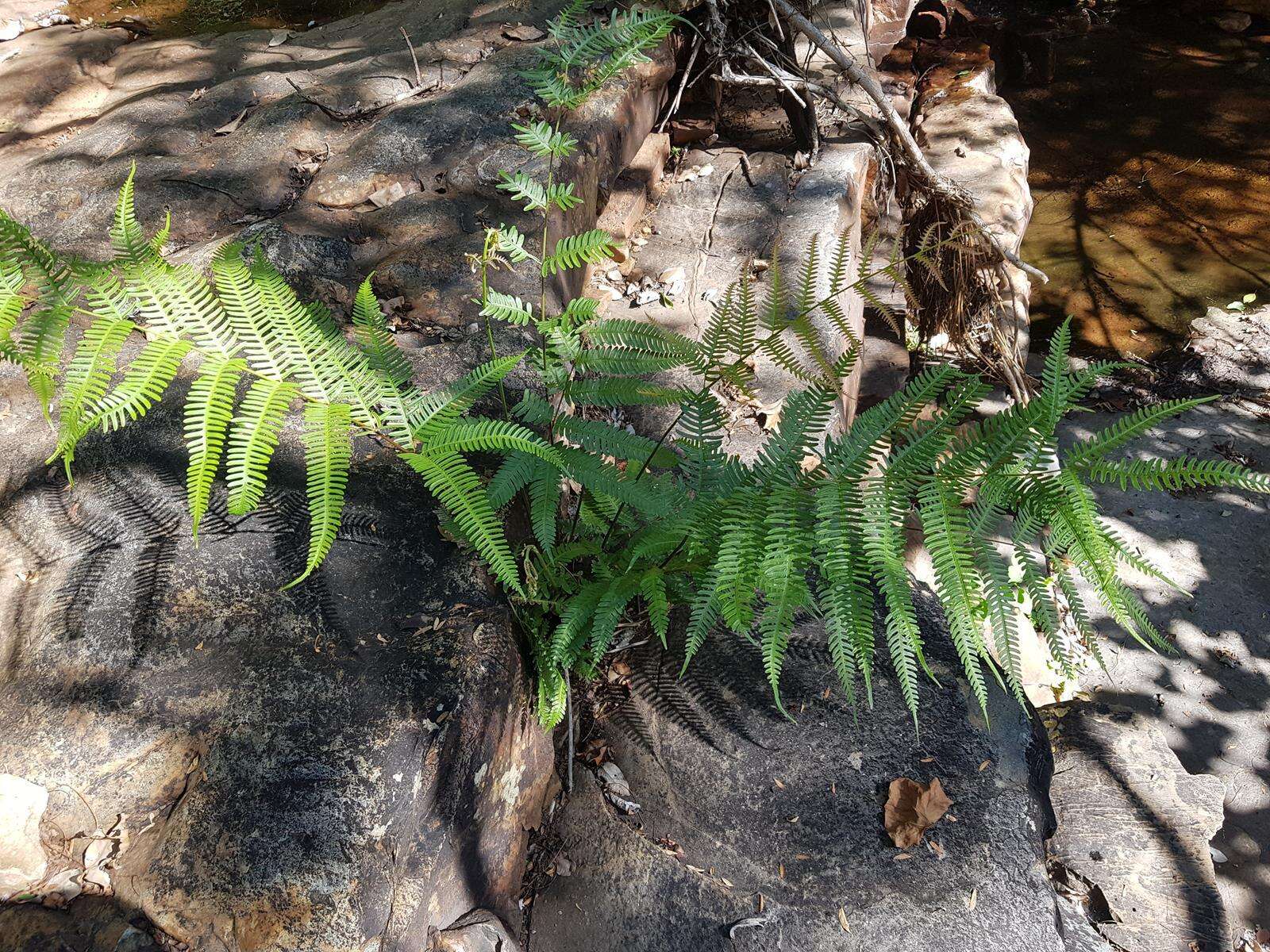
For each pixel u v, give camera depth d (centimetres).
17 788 203
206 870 198
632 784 260
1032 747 269
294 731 215
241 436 187
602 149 425
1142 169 853
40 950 189
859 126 589
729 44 514
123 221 201
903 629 189
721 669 276
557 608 252
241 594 239
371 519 259
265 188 390
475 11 524
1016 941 232
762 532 202
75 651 226
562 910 243
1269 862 451
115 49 527
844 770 258
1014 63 954
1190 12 1016
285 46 517
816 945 231
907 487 196
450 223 369
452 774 218
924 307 556
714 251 474
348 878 198
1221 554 585
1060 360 192
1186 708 511
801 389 385
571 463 230
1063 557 519
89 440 271
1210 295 744
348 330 319
